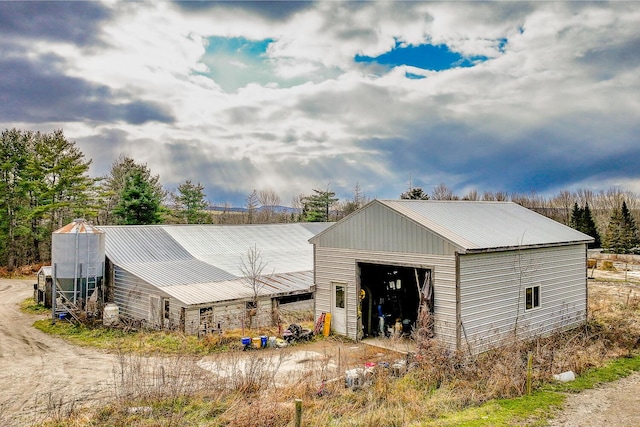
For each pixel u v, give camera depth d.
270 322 20.44
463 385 11.20
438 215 16.72
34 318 21.81
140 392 10.50
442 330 14.04
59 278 21.38
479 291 14.35
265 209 82.00
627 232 53.25
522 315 15.93
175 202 55.84
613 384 11.61
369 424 8.96
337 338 17.30
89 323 19.73
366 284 17.67
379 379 11.24
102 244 22.53
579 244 18.97
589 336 16.30
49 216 43.31
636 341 15.61
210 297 18.77
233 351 15.52
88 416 9.81
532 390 11.04
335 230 17.91
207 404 10.10
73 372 13.36
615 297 24.95
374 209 16.38
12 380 12.62
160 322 18.97
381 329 17.36
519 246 15.40
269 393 10.72
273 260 26.69
